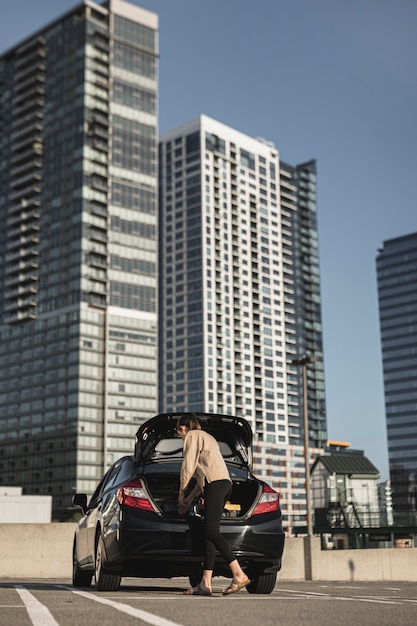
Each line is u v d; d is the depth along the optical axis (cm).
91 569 994
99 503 946
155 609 626
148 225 17300
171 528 826
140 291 16838
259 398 19750
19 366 16925
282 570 1867
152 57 18412
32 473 16162
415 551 2025
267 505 879
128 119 17638
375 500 5103
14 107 18550
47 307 16675
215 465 808
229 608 644
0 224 18112
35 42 18262
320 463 6750
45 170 17525
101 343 16200
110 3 18062
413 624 531
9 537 1672
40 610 611
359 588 1152
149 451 933
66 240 16650
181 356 19500
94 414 15825
